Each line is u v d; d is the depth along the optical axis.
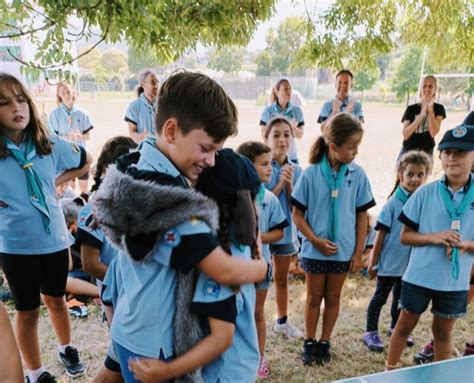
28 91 2.02
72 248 3.12
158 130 0.94
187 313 0.93
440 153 2.12
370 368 2.59
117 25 2.42
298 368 2.57
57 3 2.24
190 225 0.89
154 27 2.50
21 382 0.83
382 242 2.78
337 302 2.55
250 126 15.12
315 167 2.41
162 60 3.45
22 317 2.16
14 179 1.98
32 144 2.05
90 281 3.24
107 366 1.35
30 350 2.23
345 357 2.70
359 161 9.73
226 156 1.02
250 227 1.00
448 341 2.18
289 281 3.78
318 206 2.39
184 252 0.88
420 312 2.19
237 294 0.99
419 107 4.92
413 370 1.41
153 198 0.86
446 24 5.15
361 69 5.57
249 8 4.03
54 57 2.34
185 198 0.87
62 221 2.23
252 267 0.99
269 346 2.80
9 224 2.02
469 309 3.29
